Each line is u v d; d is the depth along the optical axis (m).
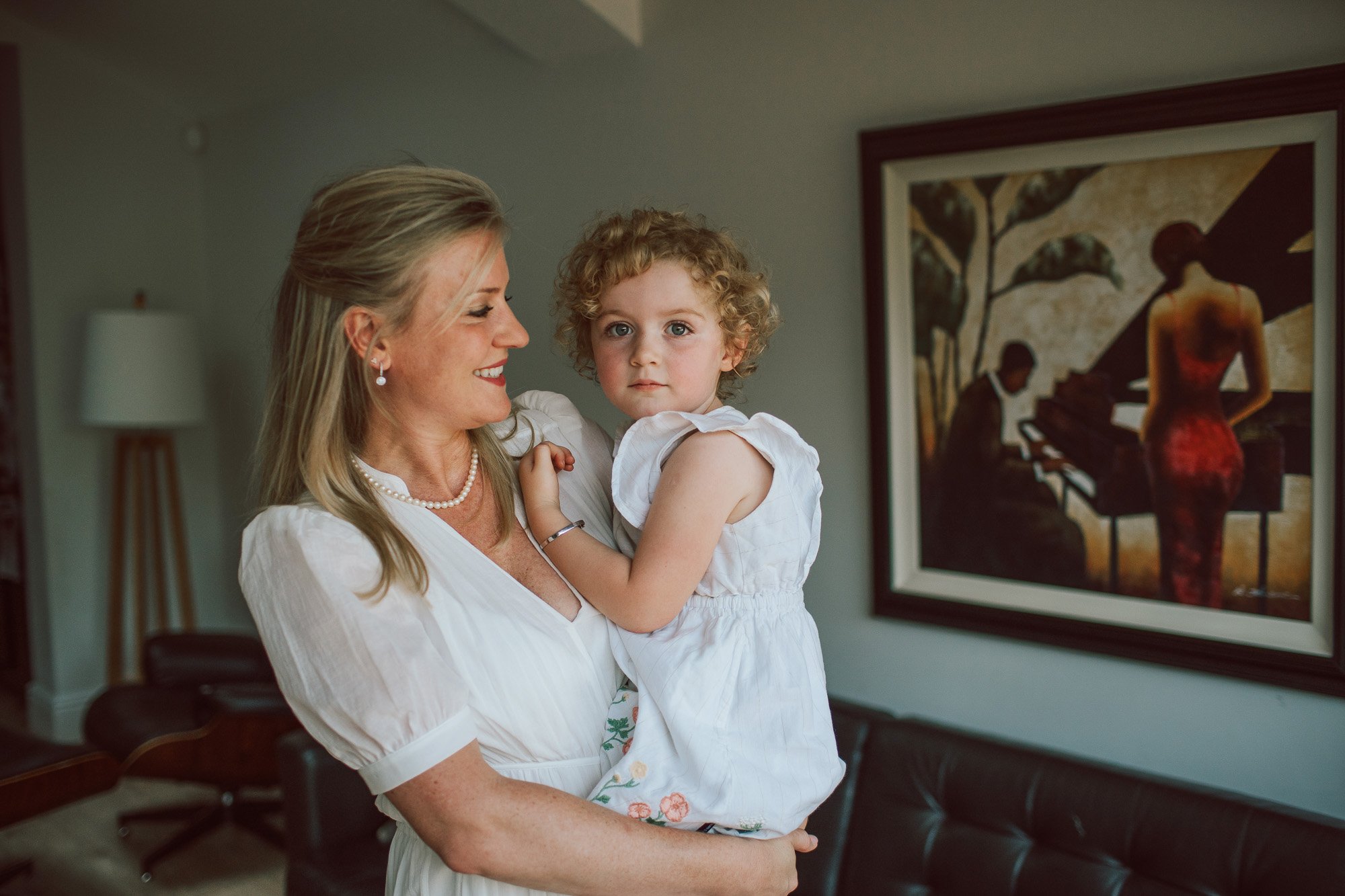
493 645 1.15
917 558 2.65
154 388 4.44
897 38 2.50
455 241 1.09
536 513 1.23
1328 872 1.81
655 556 1.13
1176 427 2.18
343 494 1.11
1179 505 2.20
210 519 5.22
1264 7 1.97
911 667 2.71
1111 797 2.08
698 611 1.21
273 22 3.90
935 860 2.24
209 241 5.07
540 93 3.34
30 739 3.34
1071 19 2.22
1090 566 2.34
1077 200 2.26
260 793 4.14
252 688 3.46
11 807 3.11
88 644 4.90
